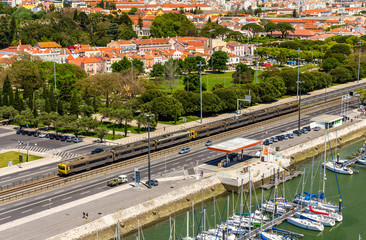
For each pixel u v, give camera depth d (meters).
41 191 190.38
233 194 192.62
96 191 189.62
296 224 170.75
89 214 166.25
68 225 157.75
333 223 171.50
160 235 164.38
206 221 173.50
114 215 166.12
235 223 167.38
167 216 179.25
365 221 177.12
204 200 194.62
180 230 167.38
